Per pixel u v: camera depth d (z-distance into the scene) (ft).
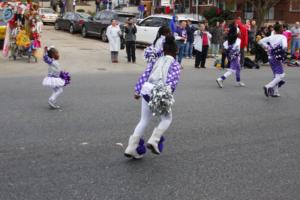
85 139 22.98
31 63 54.13
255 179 17.87
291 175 18.42
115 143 22.40
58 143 22.16
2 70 48.57
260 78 49.75
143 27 75.25
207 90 40.11
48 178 17.42
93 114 28.94
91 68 53.31
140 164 19.34
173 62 19.20
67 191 16.20
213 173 18.43
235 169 18.99
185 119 28.22
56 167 18.67
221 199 15.83
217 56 69.67
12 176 17.56
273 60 36.42
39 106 31.04
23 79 43.24
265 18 112.98
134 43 59.31
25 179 17.26
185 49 67.82
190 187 16.87
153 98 18.52
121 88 39.70
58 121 26.78
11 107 30.48
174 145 22.38
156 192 16.31
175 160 20.01
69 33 98.37
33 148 21.24
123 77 46.98
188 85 42.83
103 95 35.96
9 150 20.84
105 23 83.05
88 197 15.72
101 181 17.25
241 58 58.80
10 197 15.58
